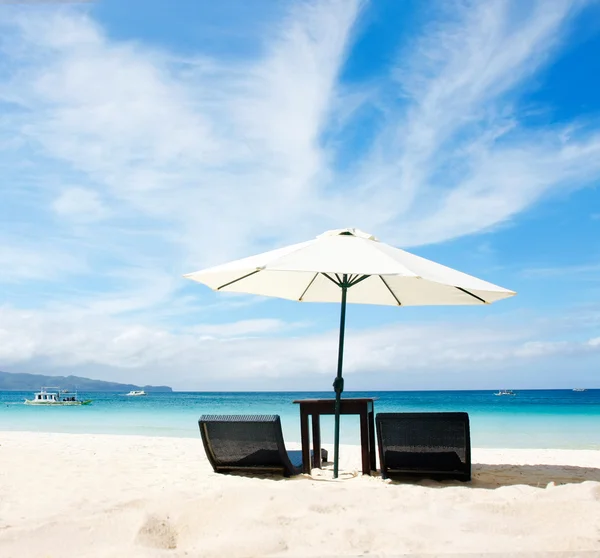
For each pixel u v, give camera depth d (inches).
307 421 219.3
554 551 103.2
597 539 108.3
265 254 211.8
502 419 953.5
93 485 189.0
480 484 195.2
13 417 954.7
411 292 254.1
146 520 120.6
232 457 211.0
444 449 192.7
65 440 383.9
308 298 273.1
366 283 256.7
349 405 218.4
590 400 2237.9
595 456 311.9
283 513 128.3
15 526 126.2
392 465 200.2
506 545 107.8
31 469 221.5
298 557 103.7
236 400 2625.5
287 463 206.2
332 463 260.5
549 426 775.1
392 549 107.0
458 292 244.5
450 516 128.4
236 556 104.2
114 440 393.1
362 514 129.5
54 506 153.8
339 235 215.2
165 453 298.4
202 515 127.5
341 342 230.4
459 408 1552.7
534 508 131.3
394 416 191.3
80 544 112.5
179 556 103.3
